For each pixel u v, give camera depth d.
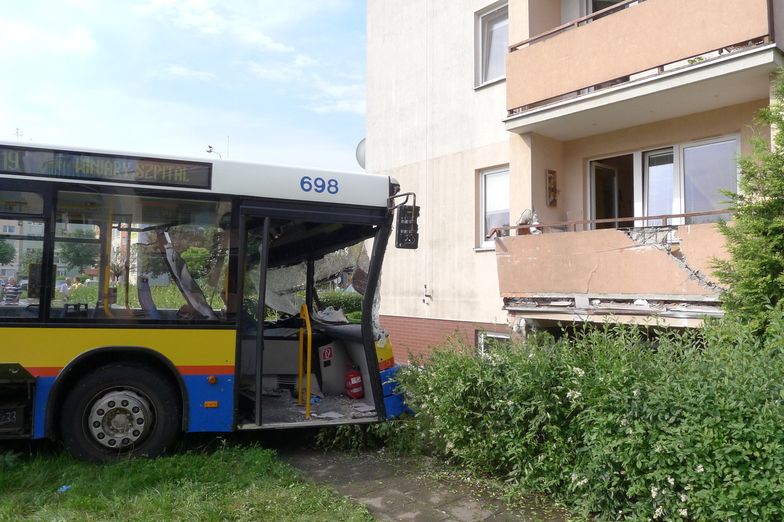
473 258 12.06
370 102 14.82
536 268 9.11
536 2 10.50
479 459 5.34
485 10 12.05
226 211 6.22
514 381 4.88
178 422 5.95
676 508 3.75
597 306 8.33
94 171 5.87
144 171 6.00
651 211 9.63
